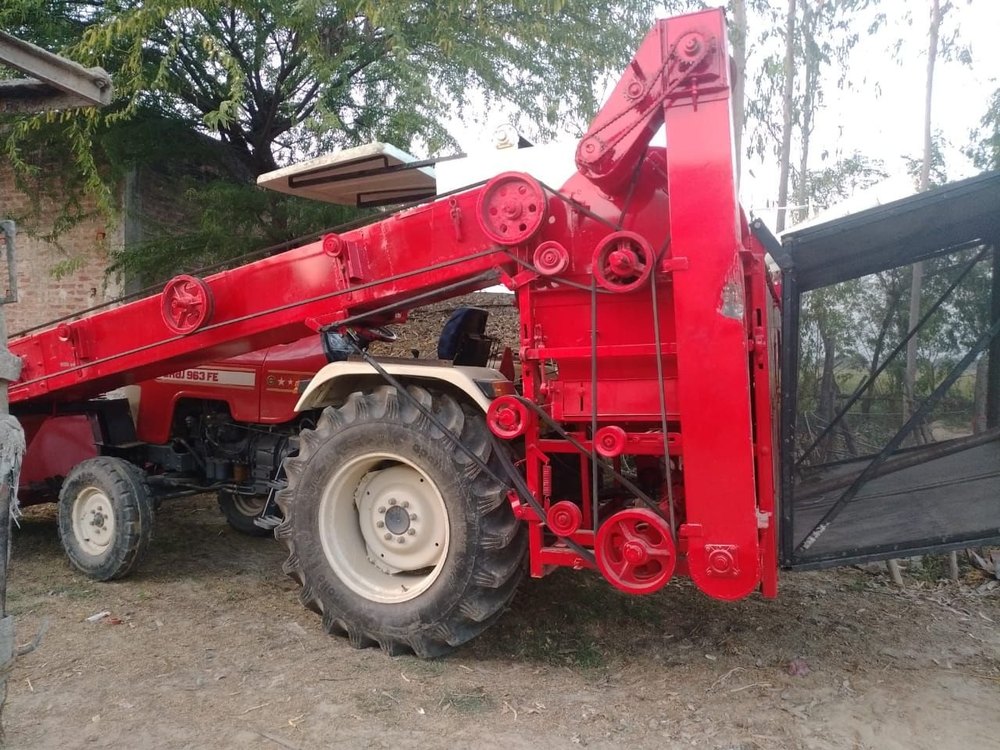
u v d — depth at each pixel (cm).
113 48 737
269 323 403
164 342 428
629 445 320
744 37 659
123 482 462
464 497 343
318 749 280
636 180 324
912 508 367
